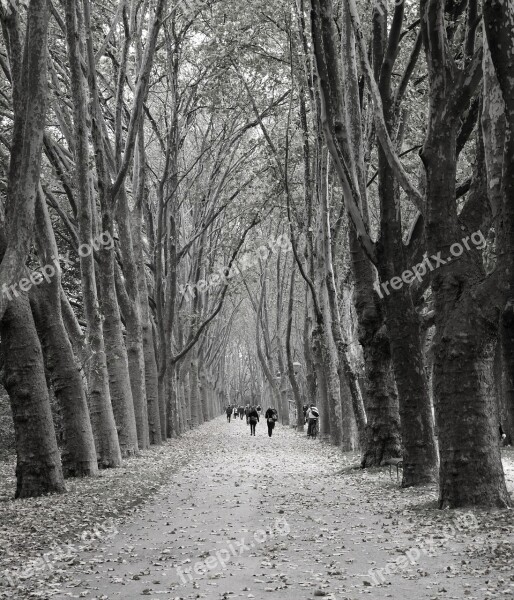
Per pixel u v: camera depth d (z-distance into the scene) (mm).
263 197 37469
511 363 11219
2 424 31234
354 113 18469
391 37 15625
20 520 13203
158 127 37594
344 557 9766
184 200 42094
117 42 27828
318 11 15898
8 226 13234
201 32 30078
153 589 8391
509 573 8406
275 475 21422
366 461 21062
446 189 12859
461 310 12633
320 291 31703
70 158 25516
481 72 12516
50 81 24844
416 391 16516
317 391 43125
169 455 29047
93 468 20547
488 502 12445
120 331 26391
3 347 17297
